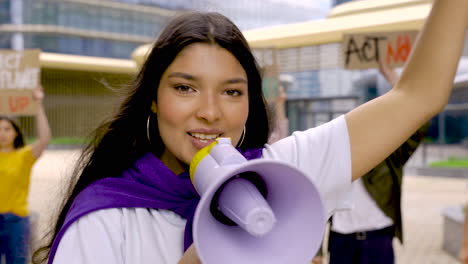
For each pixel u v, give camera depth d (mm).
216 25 1009
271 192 826
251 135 1339
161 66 1011
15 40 28062
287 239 798
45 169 15828
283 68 9141
